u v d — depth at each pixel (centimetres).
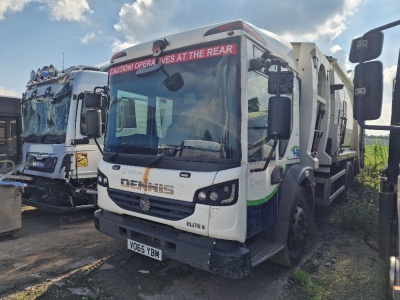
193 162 337
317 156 573
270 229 406
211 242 322
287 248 416
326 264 456
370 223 581
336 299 369
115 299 362
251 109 337
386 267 358
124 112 415
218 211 313
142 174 366
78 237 572
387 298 365
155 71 378
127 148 402
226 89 328
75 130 652
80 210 708
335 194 648
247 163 327
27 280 404
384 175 339
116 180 396
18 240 556
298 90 479
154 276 414
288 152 436
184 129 353
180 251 336
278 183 394
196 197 323
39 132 720
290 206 405
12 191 556
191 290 382
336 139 648
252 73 340
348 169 799
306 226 469
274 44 402
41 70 730
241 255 311
